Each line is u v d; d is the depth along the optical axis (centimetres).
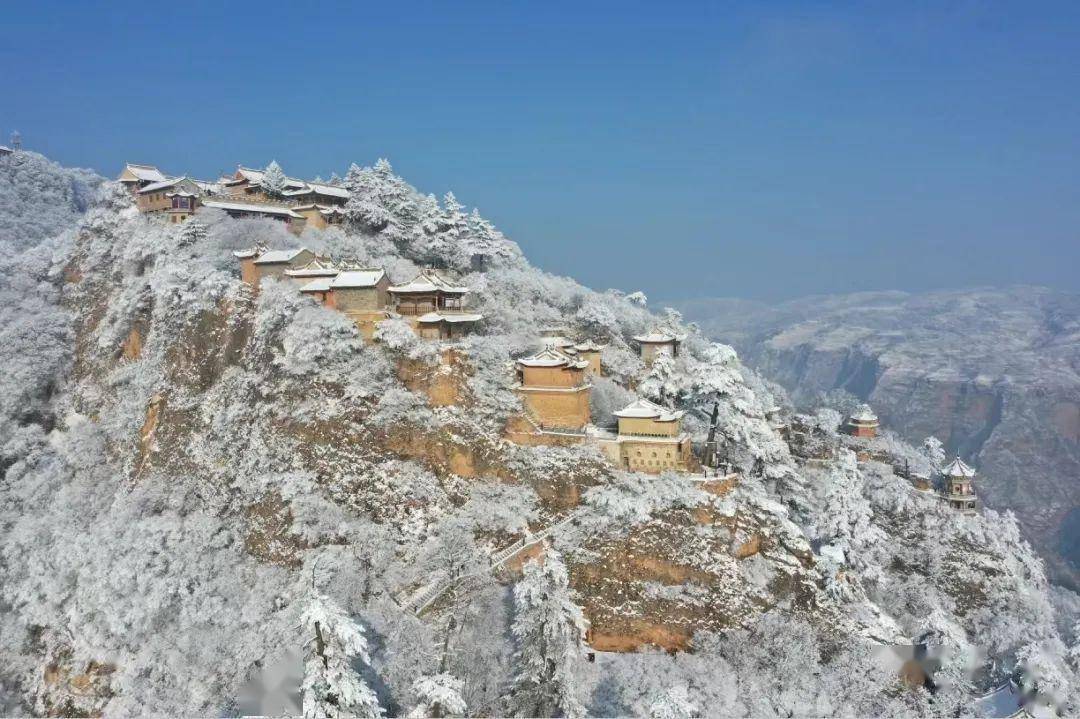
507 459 9925
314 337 10525
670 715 6175
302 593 8181
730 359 10962
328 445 9775
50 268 14925
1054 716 8831
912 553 12988
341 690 4912
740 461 10712
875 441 16938
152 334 11981
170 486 10356
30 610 9525
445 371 10412
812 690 8019
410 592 8625
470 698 7188
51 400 12631
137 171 15862
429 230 16700
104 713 8031
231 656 7994
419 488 9544
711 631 8506
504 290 15562
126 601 8794
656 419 9894
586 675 7900
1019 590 12619
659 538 8956
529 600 7181
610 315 15212
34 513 10862
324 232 15788
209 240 13412
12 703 9012
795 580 9125
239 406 10575
